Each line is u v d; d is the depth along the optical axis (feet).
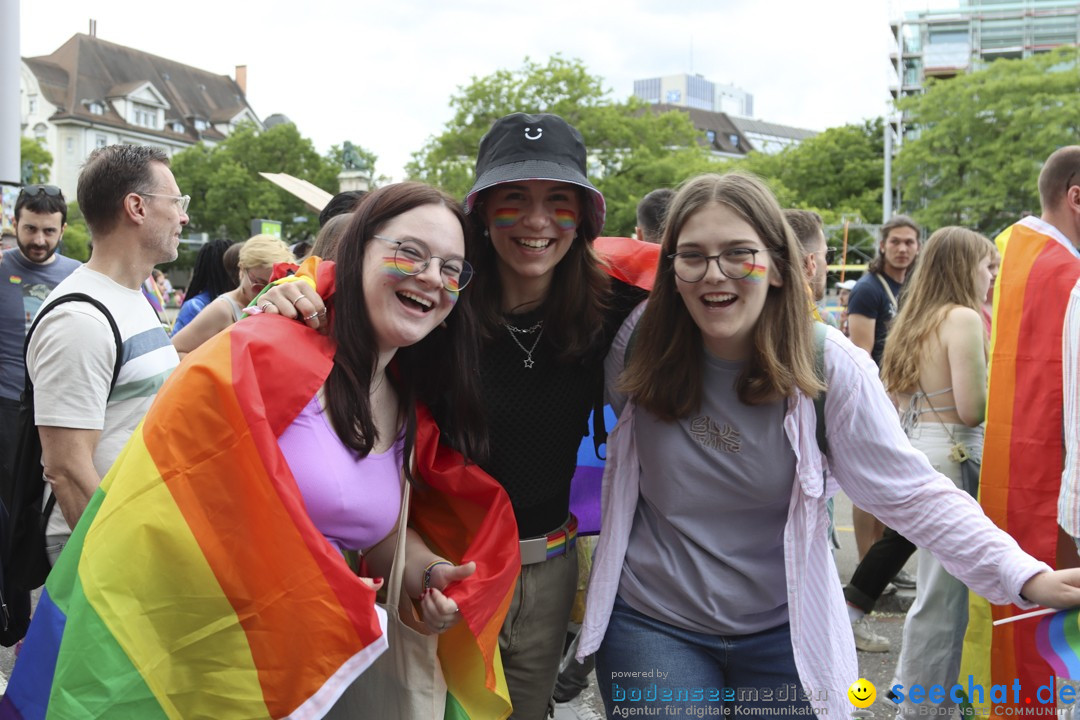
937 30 230.89
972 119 118.01
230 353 5.90
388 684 6.93
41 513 8.90
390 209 6.42
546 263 7.70
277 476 5.81
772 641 7.35
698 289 6.84
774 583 7.33
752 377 6.95
